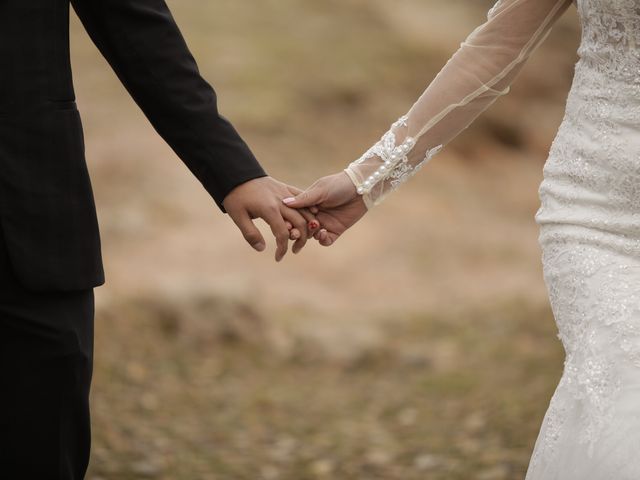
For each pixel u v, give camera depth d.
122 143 16.30
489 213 17.91
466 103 3.84
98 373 8.07
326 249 14.39
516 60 3.79
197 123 3.44
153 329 9.50
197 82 3.44
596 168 3.21
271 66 20.91
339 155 18.33
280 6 24.47
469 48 3.83
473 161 20.75
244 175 3.58
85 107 17.62
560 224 3.29
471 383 8.70
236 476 6.29
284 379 9.20
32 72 3.03
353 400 8.59
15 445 3.08
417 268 14.26
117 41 3.31
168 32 3.36
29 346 3.06
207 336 9.73
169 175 15.57
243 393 8.53
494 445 6.75
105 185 15.04
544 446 3.15
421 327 11.07
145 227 13.78
